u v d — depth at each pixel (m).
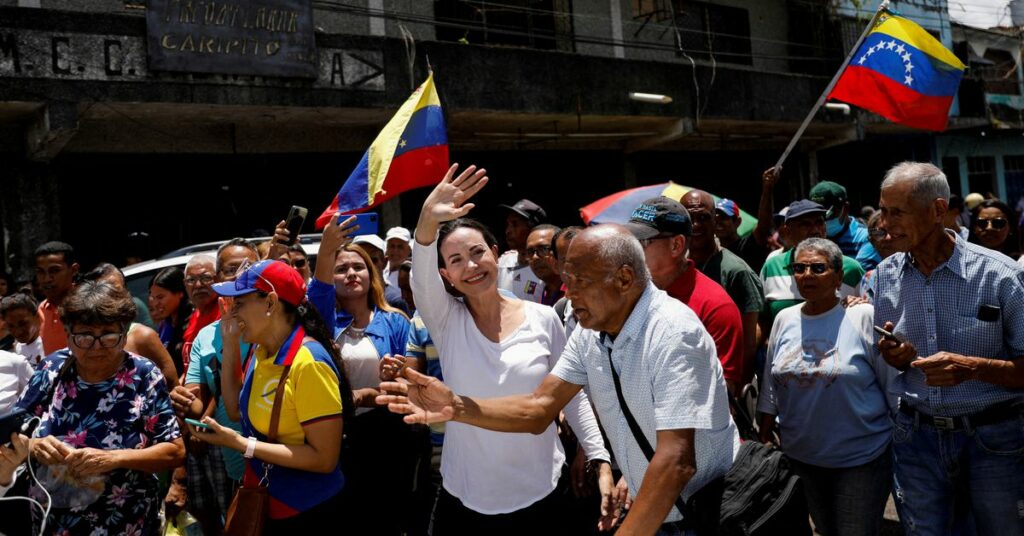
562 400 2.82
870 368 3.67
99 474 3.05
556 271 4.71
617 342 2.53
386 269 6.57
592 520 3.45
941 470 3.37
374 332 4.12
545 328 3.27
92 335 3.04
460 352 3.21
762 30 16.75
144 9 9.27
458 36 12.52
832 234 6.38
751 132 15.87
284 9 9.54
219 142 10.96
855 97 6.86
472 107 11.16
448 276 3.21
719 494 2.54
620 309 2.50
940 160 20.33
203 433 2.92
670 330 2.42
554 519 3.20
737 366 3.52
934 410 3.34
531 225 5.61
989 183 21.59
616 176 15.19
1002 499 3.23
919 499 3.44
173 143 10.62
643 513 2.29
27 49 8.17
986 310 3.22
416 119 4.48
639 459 2.57
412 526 4.04
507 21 13.06
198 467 4.03
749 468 2.60
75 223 10.12
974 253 3.30
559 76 12.02
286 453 2.99
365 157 4.41
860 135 16.42
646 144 14.50
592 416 3.36
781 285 4.96
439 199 3.01
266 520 3.05
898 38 6.84
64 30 8.37
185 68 8.95
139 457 3.07
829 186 6.27
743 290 4.24
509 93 11.51
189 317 5.07
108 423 3.15
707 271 4.35
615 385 2.57
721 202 6.14
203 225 11.02
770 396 4.04
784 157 6.73
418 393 2.75
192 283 4.59
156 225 10.69
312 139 11.64
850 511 3.61
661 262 3.45
